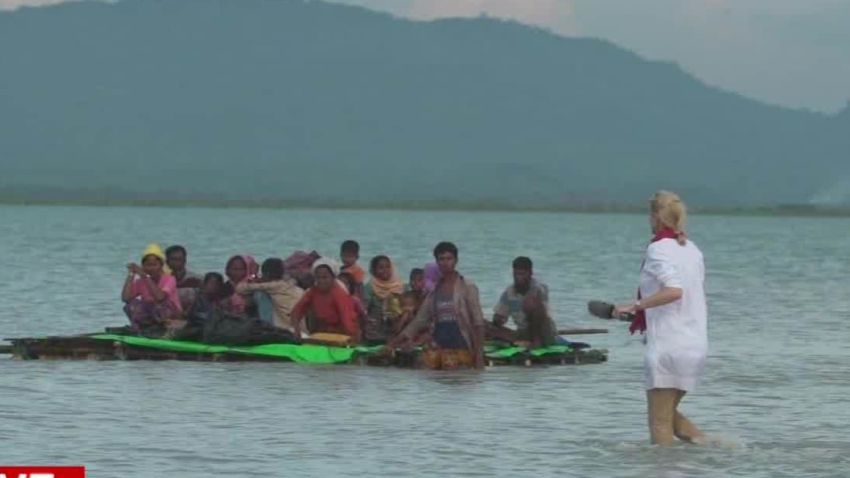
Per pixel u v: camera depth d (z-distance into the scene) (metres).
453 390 24.22
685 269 18.22
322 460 18.33
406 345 27.30
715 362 29.25
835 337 35.03
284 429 20.28
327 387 24.27
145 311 28.98
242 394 23.33
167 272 29.23
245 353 27.52
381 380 25.28
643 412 22.11
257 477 17.41
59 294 44.97
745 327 37.62
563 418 21.50
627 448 19.14
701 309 18.39
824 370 27.86
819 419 21.78
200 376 25.33
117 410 21.58
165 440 19.38
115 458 18.27
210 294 28.80
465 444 19.39
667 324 18.30
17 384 24.03
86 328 34.91
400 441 19.55
